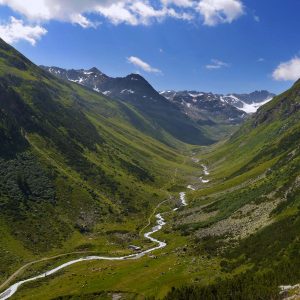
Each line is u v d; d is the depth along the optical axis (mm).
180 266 128125
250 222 148250
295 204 129875
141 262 148250
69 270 157625
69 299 123812
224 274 109062
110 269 147375
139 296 113625
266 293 81938
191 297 96250
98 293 122562
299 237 103000
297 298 74062
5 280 152875
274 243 110188
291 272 88312
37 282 148000
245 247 121375
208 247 140250
